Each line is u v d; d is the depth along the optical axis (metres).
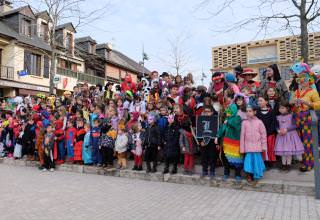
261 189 6.16
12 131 11.36
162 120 7.91
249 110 6.32
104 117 9.31
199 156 7.90
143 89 11.01
